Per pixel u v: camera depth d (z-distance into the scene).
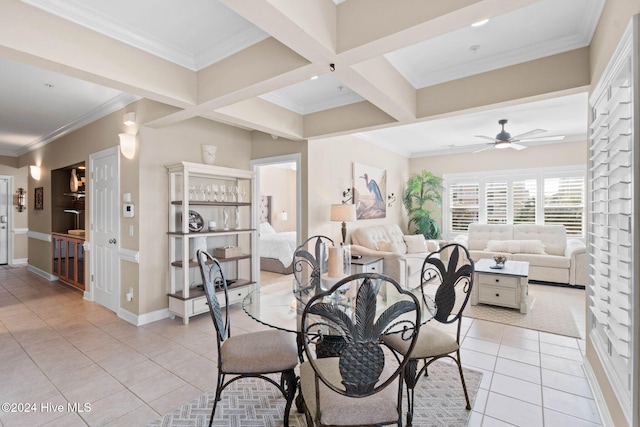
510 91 2.72
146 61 2.49
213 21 2.26
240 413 2.06
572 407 2.10
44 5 1.96
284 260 6.16
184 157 3.96
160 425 1.94
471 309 4.13
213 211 4.36
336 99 3.79
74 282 4.97
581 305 4.29
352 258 4.76
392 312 1.38
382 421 1.42
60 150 5.29
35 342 3.11
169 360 2.75
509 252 5.92
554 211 6.23
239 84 2.55
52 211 5.61
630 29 1.39
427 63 2.86
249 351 1.91
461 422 1.96
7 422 1.96
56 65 2.07
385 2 1.85
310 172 4.39
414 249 6.29
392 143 6.62
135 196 3.59
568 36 2.41
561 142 6.16
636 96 1.38
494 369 2.60
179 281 3.92
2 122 4.71
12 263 7.16
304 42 1.88
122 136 3.54
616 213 1.62
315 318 1.89
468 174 7.08
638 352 1.37
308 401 1.51
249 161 4.86
